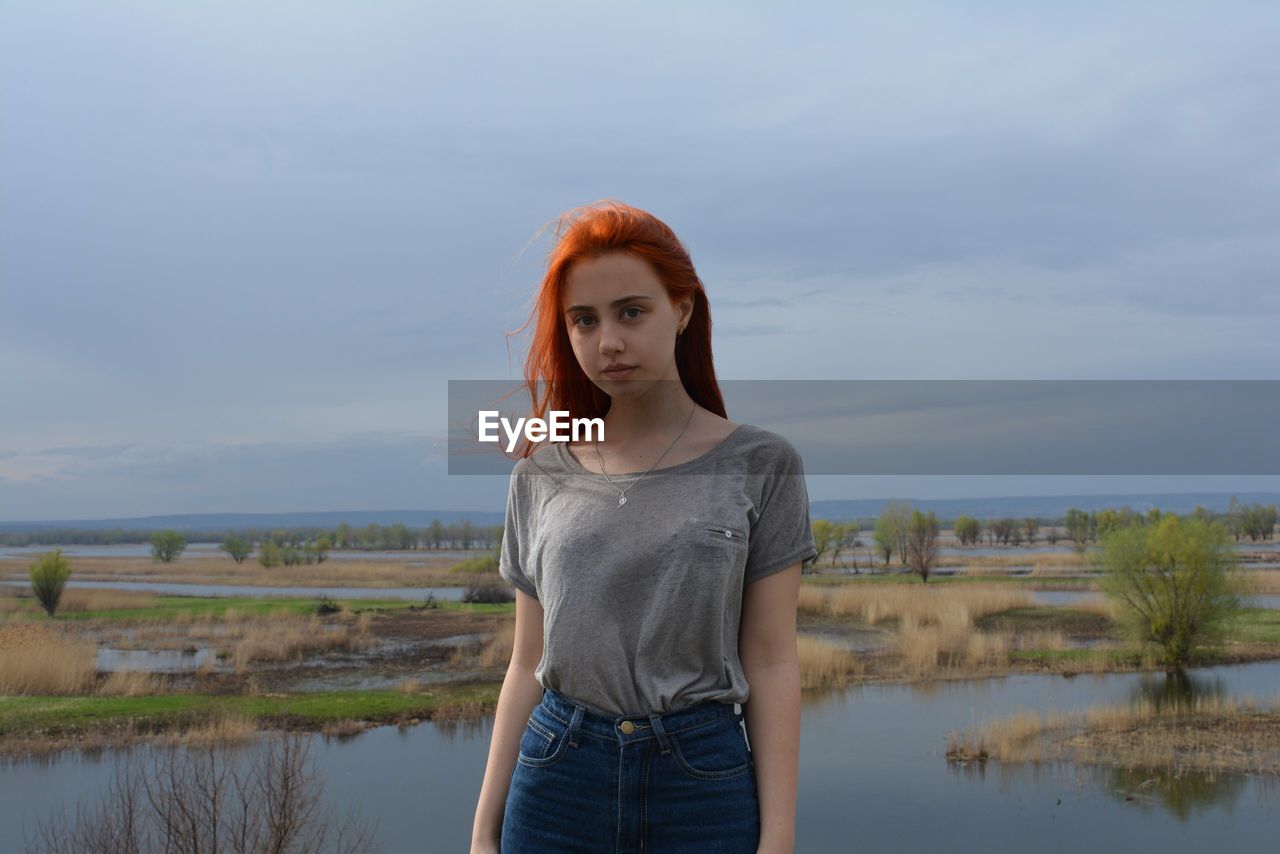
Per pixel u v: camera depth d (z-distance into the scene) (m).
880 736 11.74
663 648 1.23
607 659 1.23
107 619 19.92
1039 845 8.23
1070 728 11.81
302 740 11.46
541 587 1.34
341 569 33.22
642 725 1.22
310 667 15.62
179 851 6.84
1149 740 11.14
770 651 1.29
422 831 8.48
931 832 8.62
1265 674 14.79
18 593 21.34
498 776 1.39
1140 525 16.52
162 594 24.39
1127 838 8.25
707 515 1.26
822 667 15.53
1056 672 15.30
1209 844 8.10
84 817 7.73
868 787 9.89
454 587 27.16
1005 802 9.30
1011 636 17.94
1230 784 9.58
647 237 1.28
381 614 20.80
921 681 14.91
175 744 11.02
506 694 1.42
